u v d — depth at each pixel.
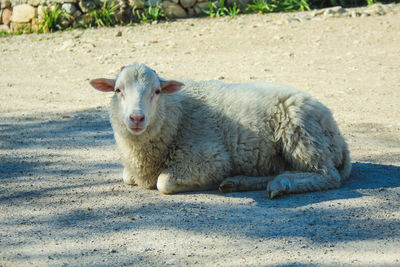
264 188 5.54
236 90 5.78
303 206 4.92
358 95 10.06
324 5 18.91
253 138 5.49
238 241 4.19
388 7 17.78
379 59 12.68
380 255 3.86
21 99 10.48
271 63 12.70
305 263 3.77
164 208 4.99
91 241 4.26
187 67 12.53
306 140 5.37
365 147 7.20
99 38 15.96
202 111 5.62
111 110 5.52
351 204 4.92
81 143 7.66
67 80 12.01
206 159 5.38
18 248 4.12
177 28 16.72
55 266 3.81
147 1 17.89
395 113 8.89
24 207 5.11
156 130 5.30
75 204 5.18
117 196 5.42
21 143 7.63
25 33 17.56
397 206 4.84
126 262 3.87
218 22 17.22
